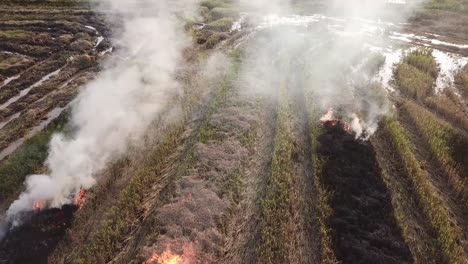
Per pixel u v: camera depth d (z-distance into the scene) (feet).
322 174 62.95
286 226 54.13
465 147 72.59
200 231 52.54
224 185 61.11
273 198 58.39
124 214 55.31
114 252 50.88
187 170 63.87
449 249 51.29
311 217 56.49
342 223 53.72
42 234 51.78
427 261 50.49
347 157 67.21
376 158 68.03
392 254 49.93
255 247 51.44
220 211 55.77
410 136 76.18
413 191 61.52
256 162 67.56
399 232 53.93
